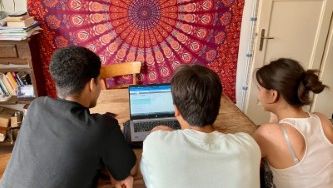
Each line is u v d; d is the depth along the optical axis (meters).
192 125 0.95
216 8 2.63
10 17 2.18
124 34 2.62
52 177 0.93
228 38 2.76
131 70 2.46
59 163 0.93
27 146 0.98
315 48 2.90
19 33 2.19
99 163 1.01
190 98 0.91
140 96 1.65
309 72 1.11
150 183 0.90
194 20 2.64
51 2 2.43
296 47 2.88
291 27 2.77
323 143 1.09
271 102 1.15
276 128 1.10
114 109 1.76
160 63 2.77
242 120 1.64
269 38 2.77
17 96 2.47
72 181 0.94
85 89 1.05
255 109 3.05
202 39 2.72
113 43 2.64
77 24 2.54
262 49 2.81
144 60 2.74
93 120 1.00
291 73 1.08
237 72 2.92
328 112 3.24
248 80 2.92
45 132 0.97
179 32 2.67
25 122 1.04
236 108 1.80
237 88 2.99
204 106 0.91
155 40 2.67
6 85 2.48
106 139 1.00
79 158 0.94
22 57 2.30
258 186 0.91
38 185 0.92
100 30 2.58
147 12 2.56
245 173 0.87
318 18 2.78
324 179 1.08
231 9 2.65
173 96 0.96
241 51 2.83
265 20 2.68
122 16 2.55
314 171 1.07
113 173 1.06
